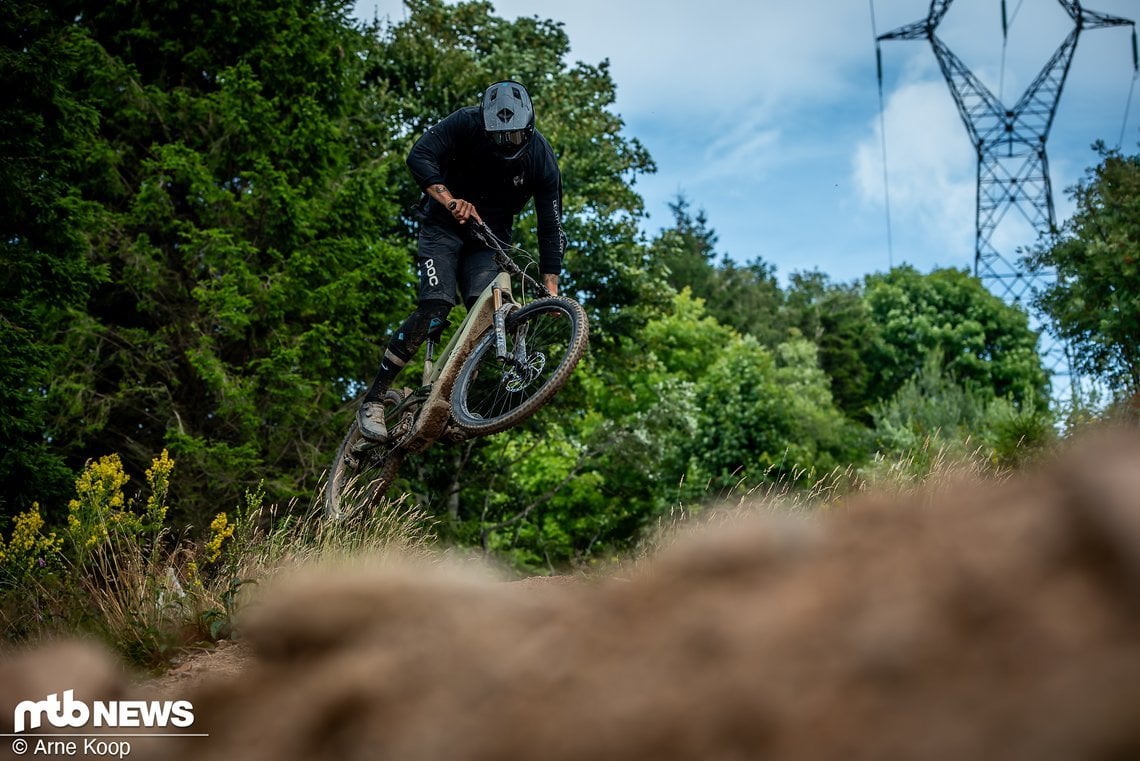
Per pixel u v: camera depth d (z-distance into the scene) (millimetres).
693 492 24078
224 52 15258
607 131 21031
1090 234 15438
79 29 14125
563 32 22016
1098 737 626
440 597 1290
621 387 22609
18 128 10352
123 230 13945
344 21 17031
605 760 840
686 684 877
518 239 18344
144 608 4152
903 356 45438
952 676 741
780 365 40531
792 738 760
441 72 19203
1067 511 838
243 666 3154
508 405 5562
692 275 42281
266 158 14398
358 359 14969
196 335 13875
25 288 10297
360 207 15125
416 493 17031
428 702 1024
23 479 9844
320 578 1307
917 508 1069
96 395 13516
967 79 34438
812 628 876
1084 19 32469
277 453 14125
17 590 4531
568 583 3684
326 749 1036
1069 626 733
